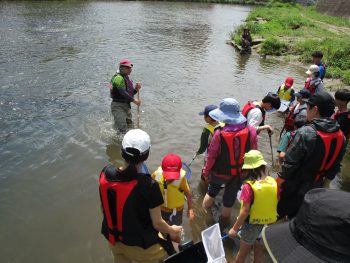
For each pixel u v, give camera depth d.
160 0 48.78
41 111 9.02
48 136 7.64
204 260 3.52
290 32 23.66
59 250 4.61
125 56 15.55
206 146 5.39
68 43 17.47
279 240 1.74
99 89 10.93
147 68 13.80
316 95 3.82
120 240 3.24
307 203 1.66
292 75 14.40
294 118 6.41
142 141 2.96
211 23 30.20
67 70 12.84
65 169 6.40
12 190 5.77
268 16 33.31
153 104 9.84
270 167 6.73
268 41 18.69
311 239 1.58
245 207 3.70
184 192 4.44
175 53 17.00
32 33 19.47
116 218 3.12
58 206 5.43
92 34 20.25
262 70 15.00
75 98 10.04
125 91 7.63
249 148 4.45
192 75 13.26
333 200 1.57
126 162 3.06
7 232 4.89
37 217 5.19
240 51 18.38
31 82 11.30
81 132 7.86
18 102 9.56
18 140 7.43
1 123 8.21
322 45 18.23
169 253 3.59
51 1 36.25
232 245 4.66
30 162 6.60
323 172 3.89
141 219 3.15
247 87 12.13
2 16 24.84
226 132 4.41
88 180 6.09
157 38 20.62
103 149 7.15
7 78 11.59
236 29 24.19
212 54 17.58
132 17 29.66
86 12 30.31
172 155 4.31
